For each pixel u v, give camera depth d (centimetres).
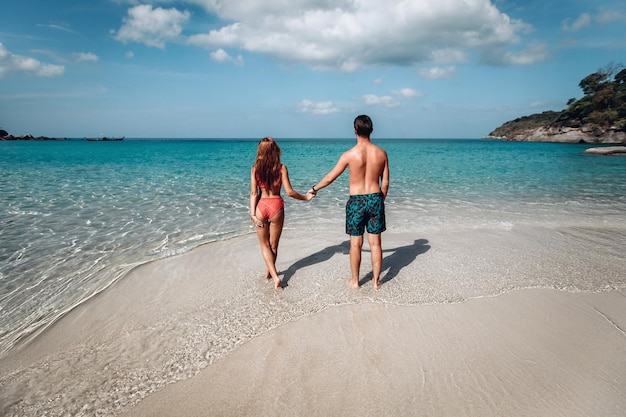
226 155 3047
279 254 519
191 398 244
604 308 352
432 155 3203
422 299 372
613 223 692
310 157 2859
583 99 8006
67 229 638
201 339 311
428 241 575
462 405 230
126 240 584
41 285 421
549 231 634
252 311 354
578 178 1426
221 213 783
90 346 308
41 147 5016
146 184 1198
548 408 226
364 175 378
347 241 579
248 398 242
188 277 440
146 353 295
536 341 298
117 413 233
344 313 346
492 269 452
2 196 922
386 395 240
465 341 299
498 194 1036
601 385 245
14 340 319
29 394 252
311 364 274
